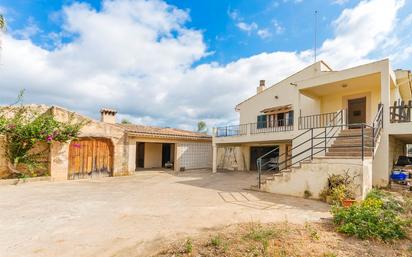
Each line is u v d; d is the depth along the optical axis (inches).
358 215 167.0
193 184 425.1
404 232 154.5
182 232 165.6
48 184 403.5
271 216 208.5
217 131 650.8
